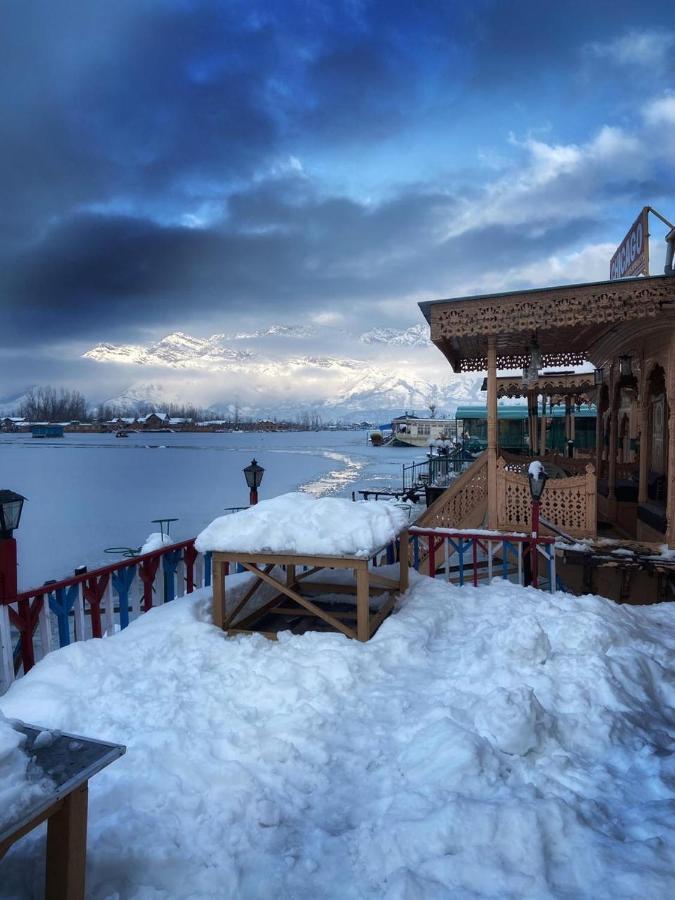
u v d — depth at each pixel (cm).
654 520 841
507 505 838
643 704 350
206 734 315
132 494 3588
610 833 231
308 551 437
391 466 5881
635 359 952
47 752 201
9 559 388
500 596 538
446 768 274
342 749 308
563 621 434
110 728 319
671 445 748
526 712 301
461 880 208
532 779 272
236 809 258
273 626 503
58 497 3453
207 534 469
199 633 442
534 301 746
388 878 213
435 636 461
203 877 221
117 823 244
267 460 6862
